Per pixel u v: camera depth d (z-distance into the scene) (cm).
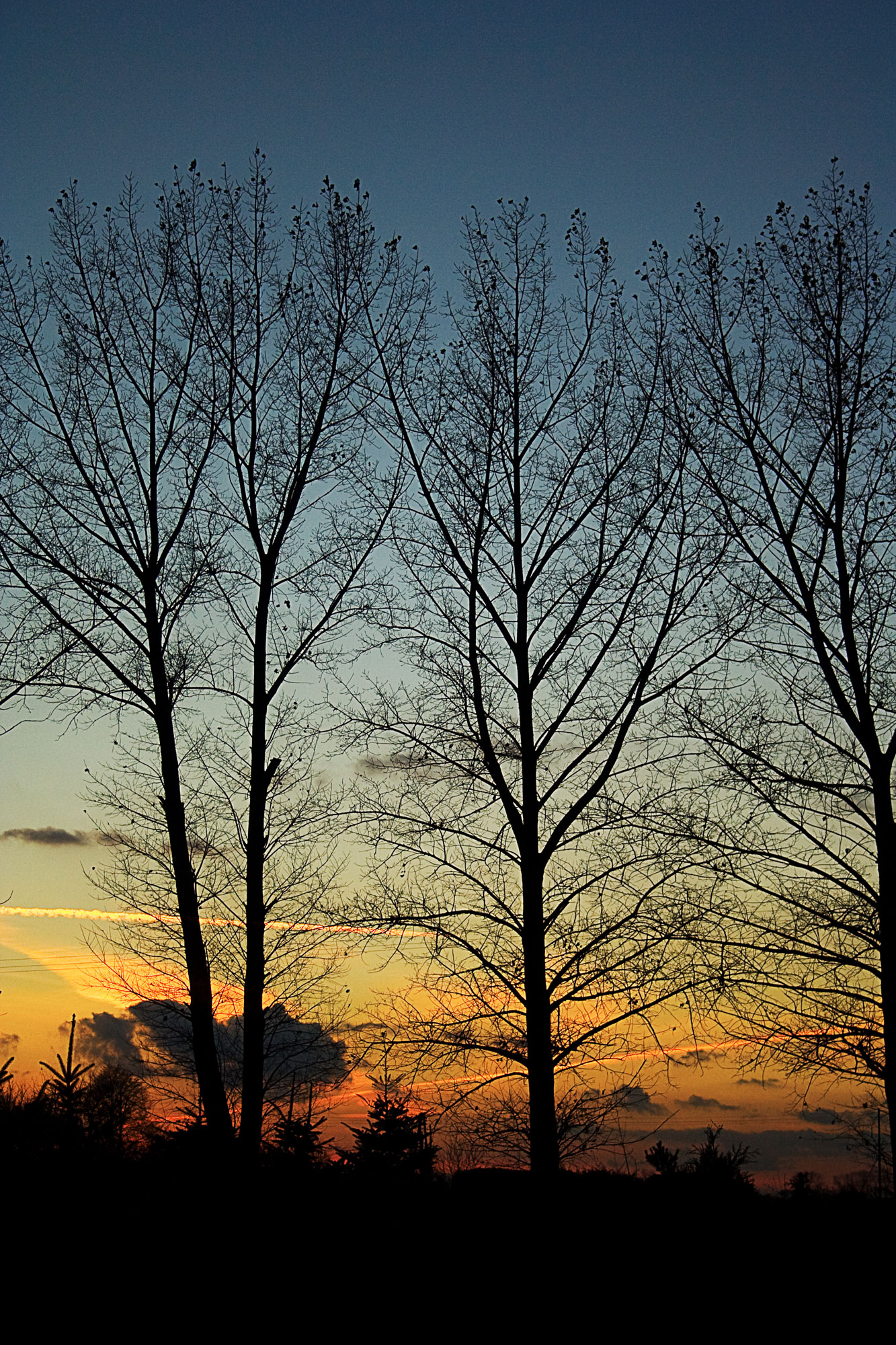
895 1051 1388
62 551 1744
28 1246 1025
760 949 1494
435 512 1719
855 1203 1388
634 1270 1177
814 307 1606
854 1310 1075
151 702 1722
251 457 1803
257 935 1611
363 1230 1285
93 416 1803
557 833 1588
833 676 1502
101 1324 952
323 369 1839
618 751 1595
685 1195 1420
